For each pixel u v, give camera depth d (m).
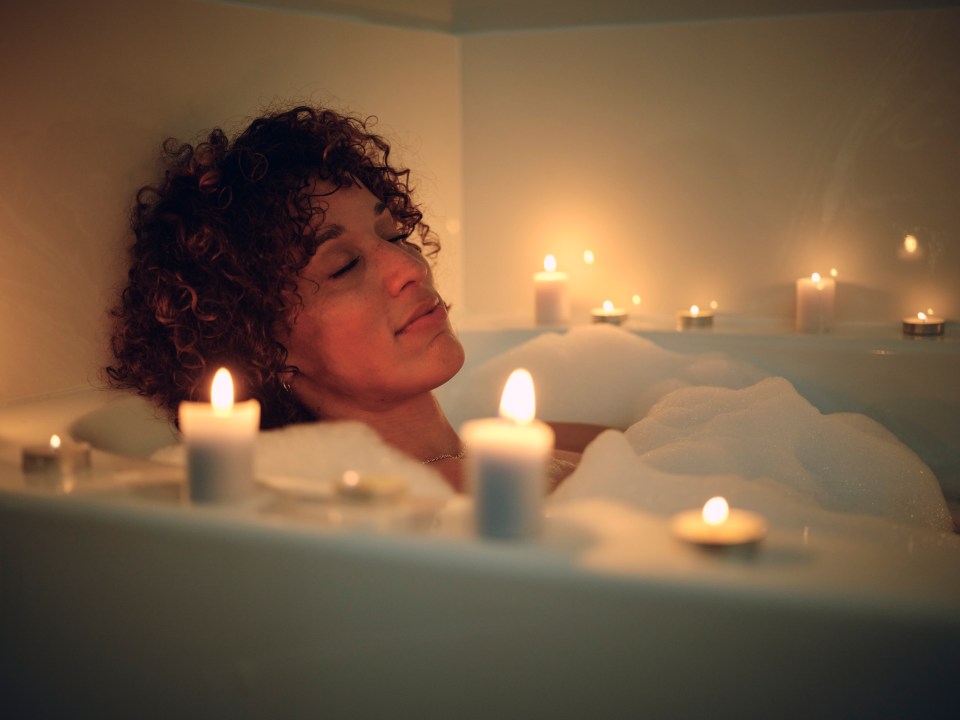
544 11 1.99
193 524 0.77
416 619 0.73
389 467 0.99
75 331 1.39
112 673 0.85
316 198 1.36
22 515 0.85
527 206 2.10
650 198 2.02
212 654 0.80
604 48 2.00
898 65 1.83
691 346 1.87
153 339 1.42
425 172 2.01
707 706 0.68
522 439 0.70
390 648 0.74
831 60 1.87
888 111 1.84
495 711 0.72
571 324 2.01
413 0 1.90
